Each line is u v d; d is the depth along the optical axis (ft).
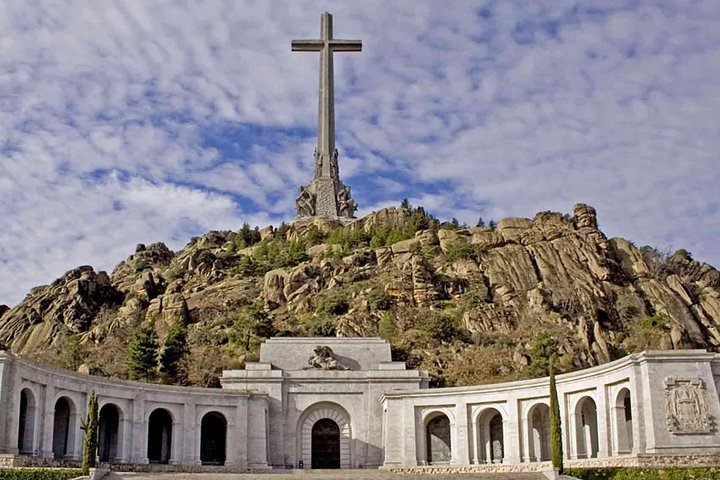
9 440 223.92
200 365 366.22
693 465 214.28
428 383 318.24
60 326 442.91
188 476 222.28
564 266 469.98
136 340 367.45
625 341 412.98
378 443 307.99
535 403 275.59
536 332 406.41
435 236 506.07
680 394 221.66
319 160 571.28
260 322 406.21
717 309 463.01
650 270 487.20
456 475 228.43
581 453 259.80
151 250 564.30
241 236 571.69
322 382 315.37
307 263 483.92
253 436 297.74
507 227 502.79
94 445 218.59
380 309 426.51
